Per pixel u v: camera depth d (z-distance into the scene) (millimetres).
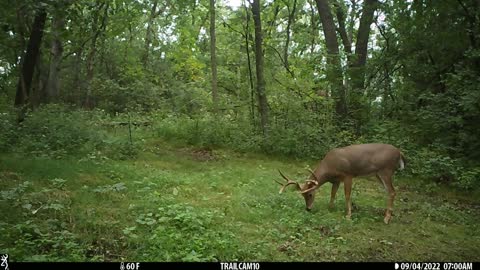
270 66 17219
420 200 10109
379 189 10883
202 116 15445
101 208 7500
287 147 13430
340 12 17922
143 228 6773
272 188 9852
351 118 14953
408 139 12875
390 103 15078
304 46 20141
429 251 6996
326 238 7172
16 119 11984
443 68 14242
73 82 22125
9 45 13984
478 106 11516
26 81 13172
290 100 14594
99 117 15719
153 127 15648
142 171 10234
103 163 10266
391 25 15438
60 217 6949
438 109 12438
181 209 7562
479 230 8219
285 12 22406
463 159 12023
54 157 10289
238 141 14000
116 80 24469
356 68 14758
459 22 13797
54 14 11000
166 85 24469
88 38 17484
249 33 15438
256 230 7227
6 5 10727
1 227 6238
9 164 9109
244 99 18312
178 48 25016
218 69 23469
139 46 25531
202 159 12625
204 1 17859
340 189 10461
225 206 8258
